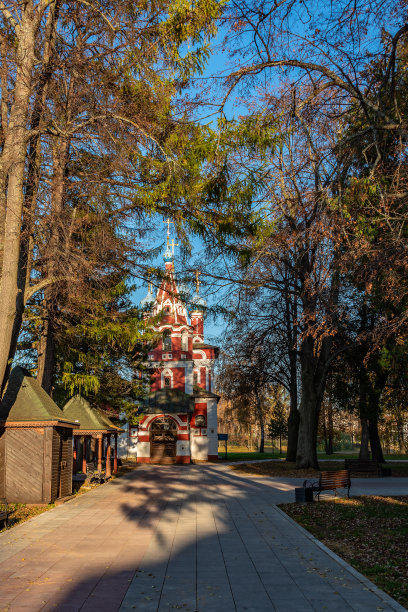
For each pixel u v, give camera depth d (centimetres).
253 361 3625
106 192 1984
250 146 1791
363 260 1245
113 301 2775
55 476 1812
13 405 1794
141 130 1814
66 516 1493
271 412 6844
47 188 1939
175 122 1855
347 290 1864
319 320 1548
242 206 2009
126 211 2141
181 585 812
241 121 1733
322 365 3331
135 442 5209
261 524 1352
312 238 1305
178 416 4953
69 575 866
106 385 3198
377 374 3359
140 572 886
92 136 1864
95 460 3609
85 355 2602
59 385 2817
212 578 851
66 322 2391
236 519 1432
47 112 1802
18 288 1823
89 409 2681
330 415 5547
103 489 2281
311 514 1530
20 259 1847
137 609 704
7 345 1636
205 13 1636
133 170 1886
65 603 726
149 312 3384
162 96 1856
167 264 2622
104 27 1831
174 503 1777
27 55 1747
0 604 721
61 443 1944
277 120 1483
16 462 1750
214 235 2044
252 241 2166
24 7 1766
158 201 1947
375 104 1156
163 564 940
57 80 1833
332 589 792
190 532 1243
